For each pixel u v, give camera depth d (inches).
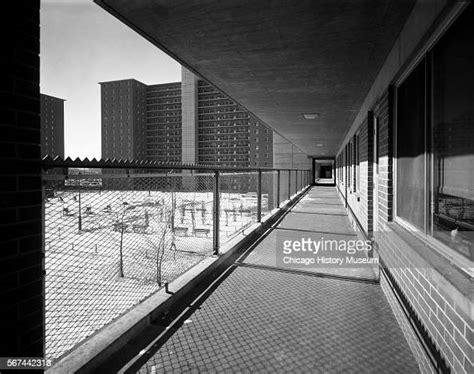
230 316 125.3
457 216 81.4
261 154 4010.8
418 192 111.0
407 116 126.5
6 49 65.1
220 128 4247.0
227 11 118.6
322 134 476.1
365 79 193.5
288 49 151.9
